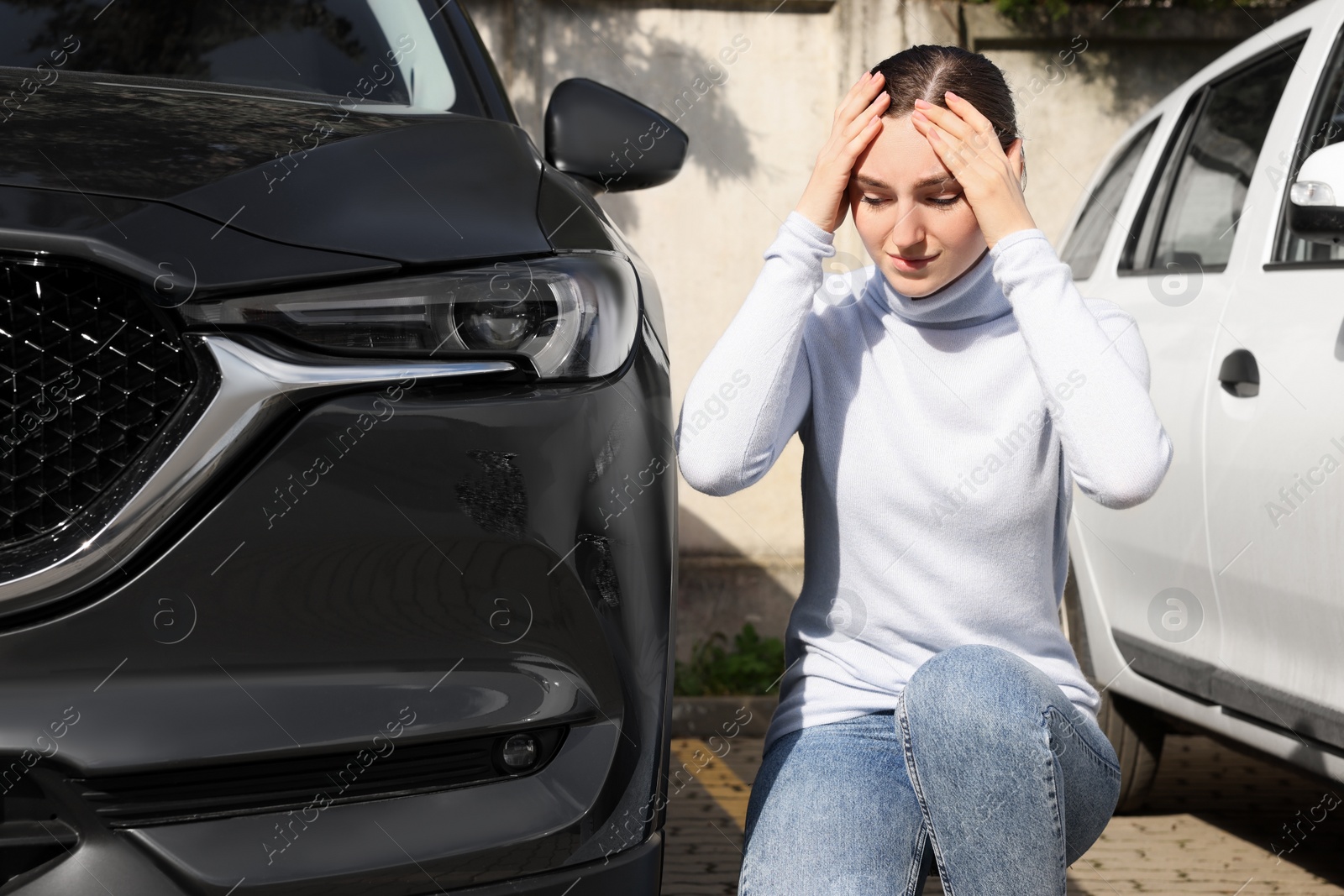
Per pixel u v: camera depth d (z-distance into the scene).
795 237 1.60
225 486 1.34
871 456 1.59
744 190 5.50
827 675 1.61
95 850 1.33
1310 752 2.38
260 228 1.41
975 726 1.38
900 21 5.46
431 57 2.24
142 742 1.30
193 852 1.34
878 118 1.56
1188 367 2.81
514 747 1.43
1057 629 1.63
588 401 1.46
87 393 1.35
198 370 1.34
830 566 1.63
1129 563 3.03
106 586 1.32
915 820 1.49
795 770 1.53
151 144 1.50
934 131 1.50
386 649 1.37
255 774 1.36
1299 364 2.38
